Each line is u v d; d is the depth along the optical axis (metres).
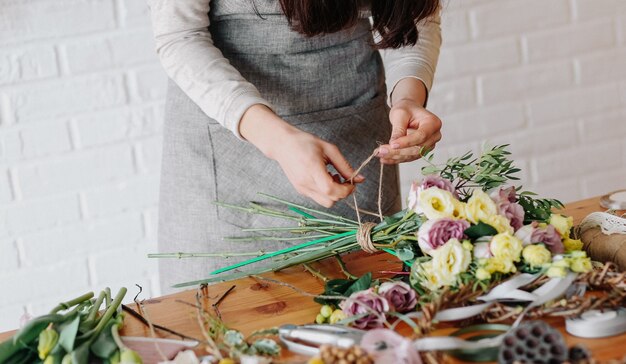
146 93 2.21
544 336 0.93
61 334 1.06
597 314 1.04
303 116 1.58
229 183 1.58
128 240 2.27
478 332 1.06
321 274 1.35
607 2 2.55
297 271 1.39
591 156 2.63
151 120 2.23
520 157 2.55
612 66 2.59
